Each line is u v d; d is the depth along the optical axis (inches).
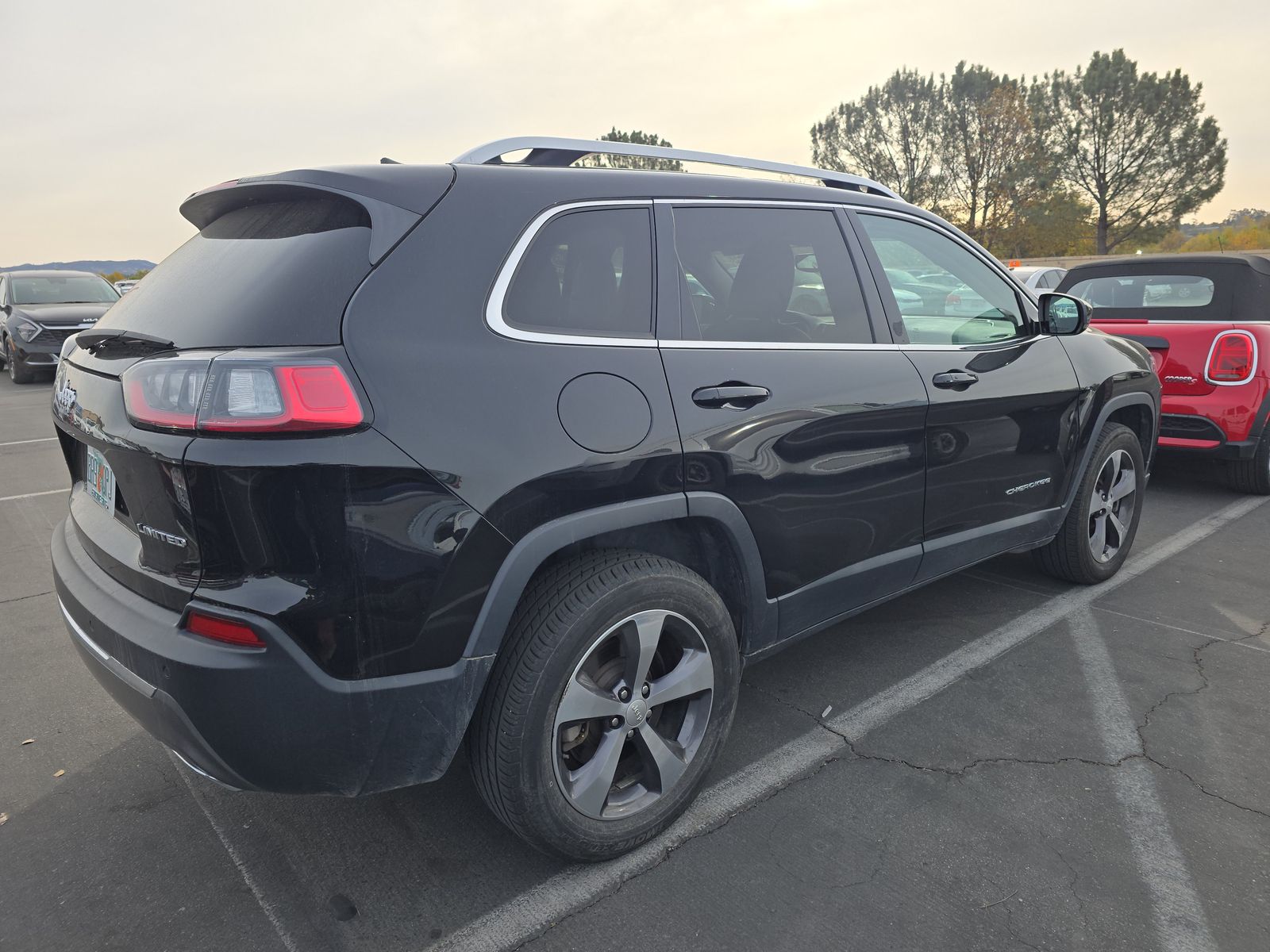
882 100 1952.5
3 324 543.5
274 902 84.4
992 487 129.6
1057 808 96.0
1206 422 212.8
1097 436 149.7
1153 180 1750.7
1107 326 231.3
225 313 75.2
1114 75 1733.5
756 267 102.2
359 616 70.3
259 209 87.4
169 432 69.4
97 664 79.2
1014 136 1812.3
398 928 80.7
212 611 69.5
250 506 67.6
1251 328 209.2
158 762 108.7
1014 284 140.5
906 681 126.2
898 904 82.0
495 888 85.9
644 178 95.7
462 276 78.3
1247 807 95.6
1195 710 116.4
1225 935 77.4
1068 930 78.4
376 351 71.6
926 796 98.7
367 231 76.4
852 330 110.2
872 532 111.2
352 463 68.4
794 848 90.3
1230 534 192.1
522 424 77.1
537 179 87.6
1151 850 88.9
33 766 108.1
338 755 72.8
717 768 105.3
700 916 81.1
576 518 80.1
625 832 88.0
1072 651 134.6
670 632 90.5
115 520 84.1
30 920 82.2
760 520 96.2
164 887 86.7
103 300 573.9
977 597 157.6
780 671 130.0
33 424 374.3
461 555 73.7
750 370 95.8
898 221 123.0
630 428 83.9
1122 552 165.2
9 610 158.2
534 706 78.9
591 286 87.6
